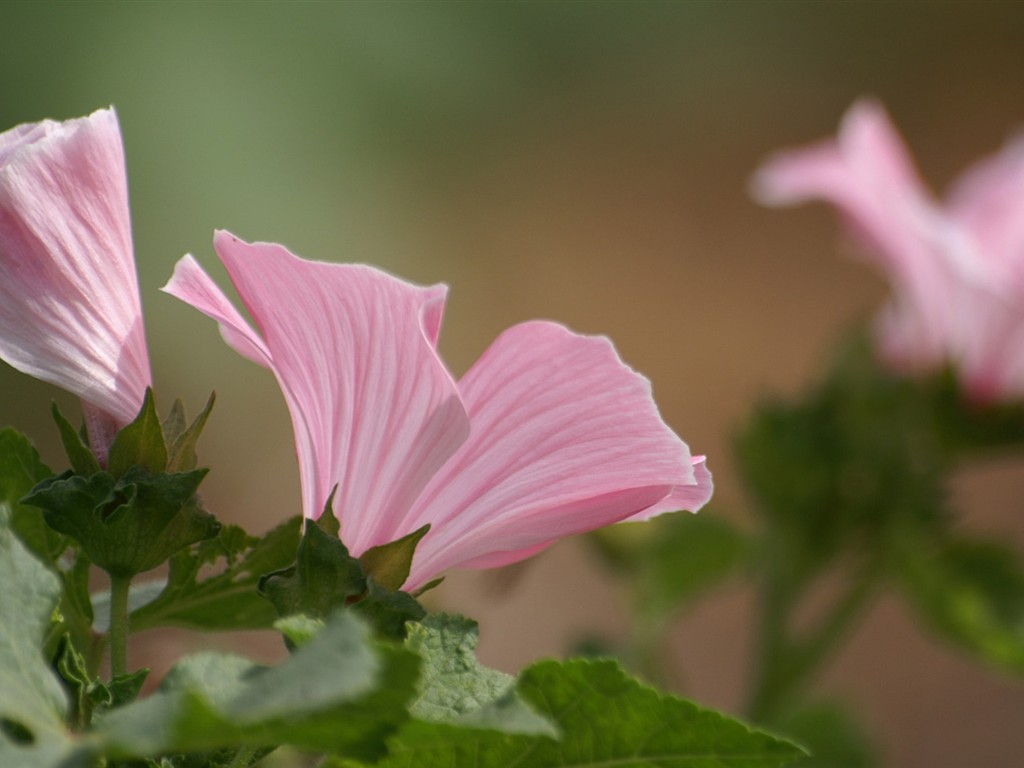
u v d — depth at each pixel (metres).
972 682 1.82
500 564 0.62
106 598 0.64
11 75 1.34
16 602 0.56
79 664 0.58
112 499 0.60
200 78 1.40
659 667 0.89
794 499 0.85
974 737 1.74
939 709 1.78
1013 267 0.86
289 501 1.73
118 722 0.55
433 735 0.56
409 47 1.66
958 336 0.86
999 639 0.86
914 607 0.87
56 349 0.60
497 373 0.61
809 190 0.89
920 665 1.84
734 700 1.77
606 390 0.60
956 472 0.89
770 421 0.85
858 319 0.88
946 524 0.85
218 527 0.61
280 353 0.60
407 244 2.04
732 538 0.88
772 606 0.86
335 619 0.54
